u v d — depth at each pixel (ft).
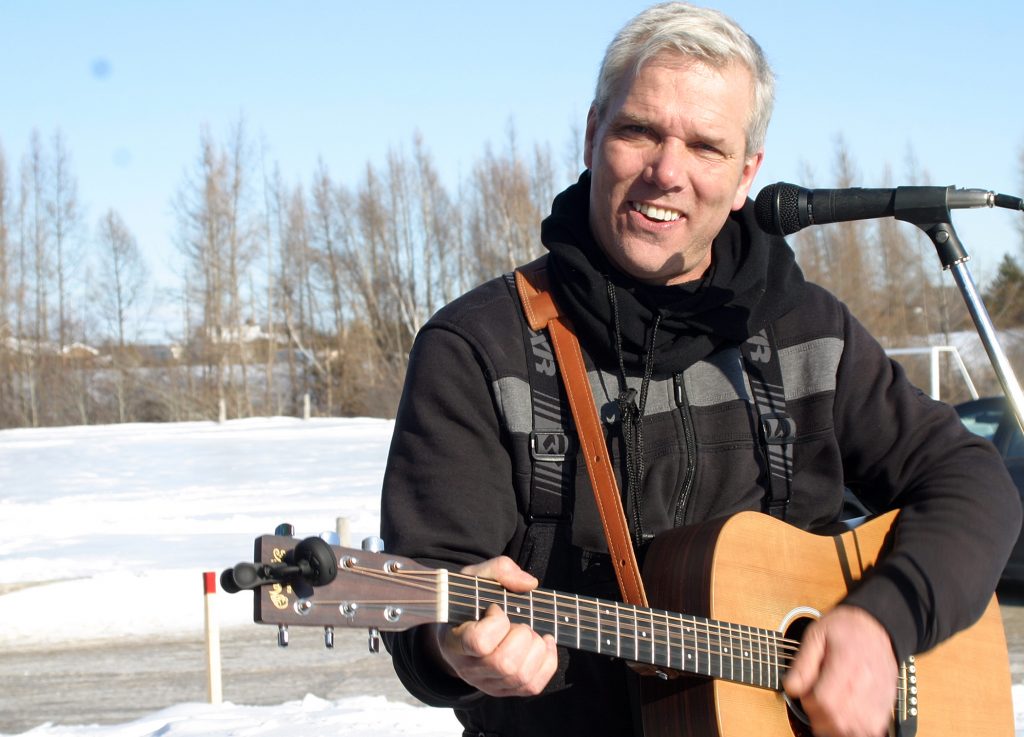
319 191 181.88
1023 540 26.35
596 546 7.52
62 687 24.38
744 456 8.02
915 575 7.87
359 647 27.20
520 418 7.45
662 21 7.72
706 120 7.57
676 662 7.16
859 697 7.38
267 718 16.76
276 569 5.41
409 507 7.18
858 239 152.15
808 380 8.31
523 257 170.81
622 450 7.69
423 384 7.42
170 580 33.83
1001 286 148.15
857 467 8.76
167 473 73.41
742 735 7.38
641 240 7.66
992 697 8.93
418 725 15.94
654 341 7.73
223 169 171.32
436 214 181.68
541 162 174.50
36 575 36.40
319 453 85.56
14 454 91.15
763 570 7.78
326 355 180.04
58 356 173.78
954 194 8.11
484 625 6.09
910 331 150.20
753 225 8.27
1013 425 27.96
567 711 7.52
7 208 172.24
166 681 24.58
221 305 169.78
